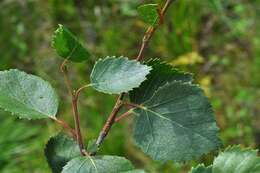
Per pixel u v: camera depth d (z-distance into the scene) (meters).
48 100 0.31
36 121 0.94
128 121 0.93
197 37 1.14
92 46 1.10
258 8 1.21
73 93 0.31
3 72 0.31
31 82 0.31
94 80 0.29
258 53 1.11
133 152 0.90
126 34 1.12
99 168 0.29
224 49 1.15
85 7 1.18
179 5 1.06
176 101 0.30
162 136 0.30
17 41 1.12
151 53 1.08
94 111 0.94
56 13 1.17
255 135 0.97
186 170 0.81
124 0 1.13
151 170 0.86
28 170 0.86
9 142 0.88
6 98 0.31
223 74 1.10
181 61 1.02
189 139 0.30
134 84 0.29
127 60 0.29
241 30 1.17
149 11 0.30
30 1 1.17
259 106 1.03
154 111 0.30
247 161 0.28
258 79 1.08
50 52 1.11
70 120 0.96
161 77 0.31
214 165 0.28
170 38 1.06
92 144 0.32
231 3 1.21
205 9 1.17
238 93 1.06
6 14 1.16
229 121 0.99
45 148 0.32
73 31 1.15
